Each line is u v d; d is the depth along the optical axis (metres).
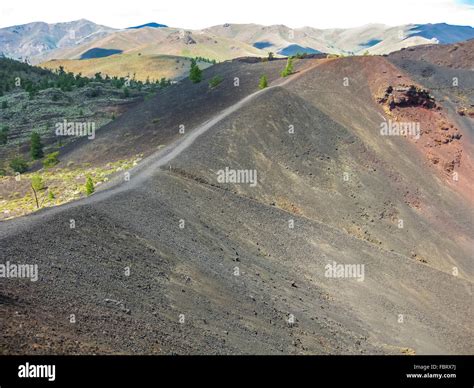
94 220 32.25
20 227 28.30
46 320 19.80
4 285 21.25
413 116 89.81
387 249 56.12
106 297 24.11
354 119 83.69
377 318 39.53
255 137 65.62
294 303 35.53
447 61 148.38
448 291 49.50
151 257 31.11
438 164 81.25
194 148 59.28
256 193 55.66
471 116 104.81
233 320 28.58
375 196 65.19
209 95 110.00
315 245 48.19
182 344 23.19
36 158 114.50
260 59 152.00
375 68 98.50
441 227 65.81
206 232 40.28
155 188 44.44
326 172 65.62
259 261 40.38
